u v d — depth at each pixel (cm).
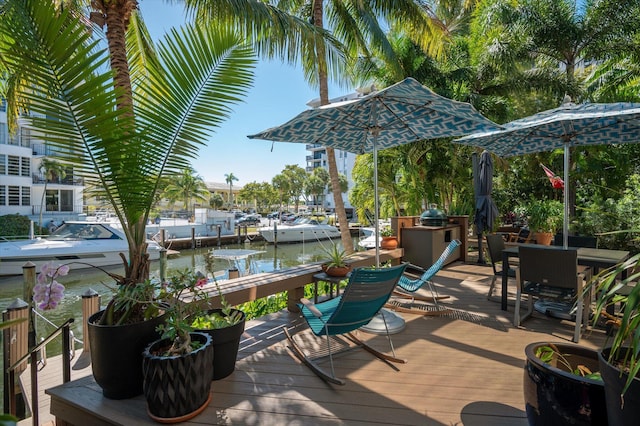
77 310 816
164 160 233
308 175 5319
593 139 432
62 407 205
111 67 330
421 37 781
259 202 5147
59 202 2505
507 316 369
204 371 195
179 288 224
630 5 951
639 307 118
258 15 498
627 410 124
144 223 227
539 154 1216
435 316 372
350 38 748
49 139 200
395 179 1152
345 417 194
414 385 229
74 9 471
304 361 262
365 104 325
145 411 191
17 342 340
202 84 239
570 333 320
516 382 232
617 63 1112
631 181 735
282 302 486
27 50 183
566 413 148
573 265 290
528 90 1030
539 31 1011
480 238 665
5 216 1862
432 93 253
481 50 1043
